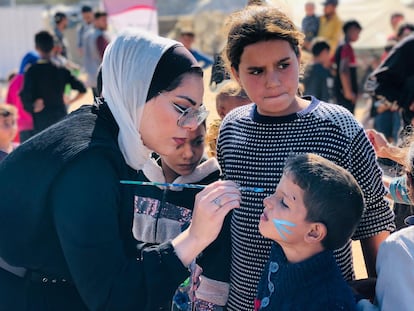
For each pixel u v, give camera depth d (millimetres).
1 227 1959
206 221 1928
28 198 1903
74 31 16891
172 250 1919
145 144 2043
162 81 1947
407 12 14773
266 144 2291
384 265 1967
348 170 2188
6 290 2086
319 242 1971
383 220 2283
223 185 1980
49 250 1975
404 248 1927
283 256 2061
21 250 1979
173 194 2615
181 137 2016
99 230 1837
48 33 7824
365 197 2230
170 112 1963
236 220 2355
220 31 2984
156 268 1876
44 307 2051
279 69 2217
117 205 1943
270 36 2186
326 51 8672
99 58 9500
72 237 1837
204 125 2494
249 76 2252
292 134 2248
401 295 1911
